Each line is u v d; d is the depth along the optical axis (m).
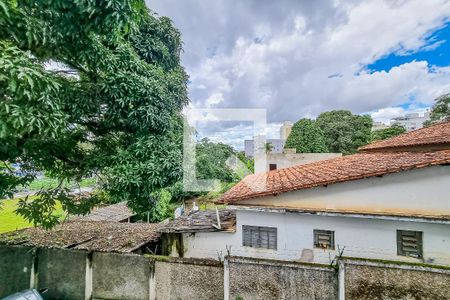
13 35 3.15
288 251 6.32
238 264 5.21
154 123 4.82
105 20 3.38
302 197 6.12
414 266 4.36
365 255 5.77
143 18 5.21
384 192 5.56
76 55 3.99
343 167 6.68
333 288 4.75
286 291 4.97
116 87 4.42
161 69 5.48
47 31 3.40
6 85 2.91
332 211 5.70
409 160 5.66
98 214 13.30
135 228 8.69
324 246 6.11
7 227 14.95
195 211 9.28
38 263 6.22
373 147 8.84
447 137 6.22
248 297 5.14
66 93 4.16
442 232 5.28
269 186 6.16
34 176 5.85
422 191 5.32
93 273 6.02
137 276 5.80
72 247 6.73
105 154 5.39
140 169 4.80
